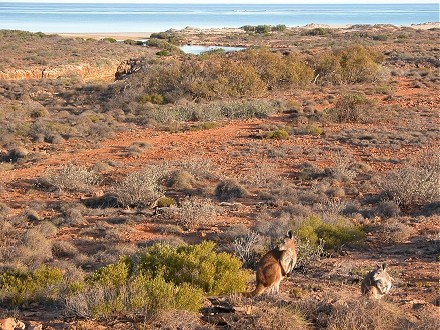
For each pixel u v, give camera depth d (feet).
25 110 237.04
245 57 309.22
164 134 195.11
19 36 589.32
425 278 66.33
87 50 487.20
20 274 67.21
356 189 123.95
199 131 199.62
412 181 110.42
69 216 109.09
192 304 47.09
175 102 251.80
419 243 84.94
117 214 111.55
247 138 188.14
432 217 99.76
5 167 151.84
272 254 47.21
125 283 54.90
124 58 468.34
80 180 134.21
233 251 80.38
